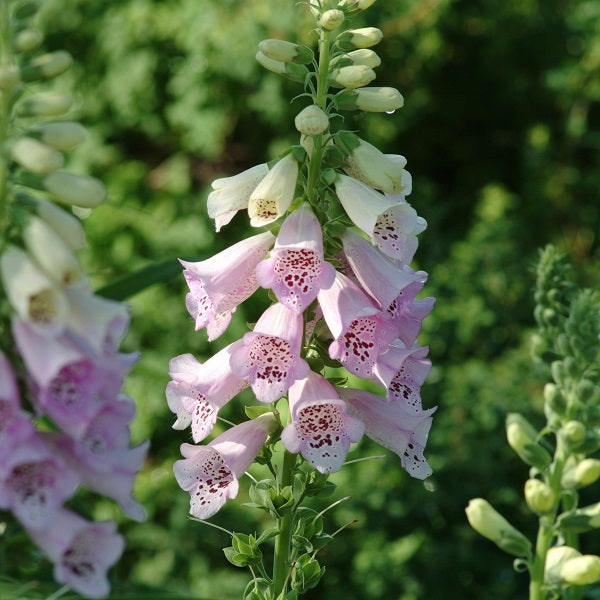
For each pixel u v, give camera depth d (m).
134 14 10.85
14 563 2.56
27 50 2.46
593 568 3.37
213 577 9.03
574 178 12.95
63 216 2.49
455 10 12.69
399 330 3.40
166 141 11.71
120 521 9.11
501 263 10.65
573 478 3.43
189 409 3.48
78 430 2.38
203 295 3.44
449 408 9.38
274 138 11.66
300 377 3.16
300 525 3.52
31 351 2.35
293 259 3.18
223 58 10.70
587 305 3.54
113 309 2.44
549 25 13.45
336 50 3.41
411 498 9.09
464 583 9.27
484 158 13.83
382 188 3.30
